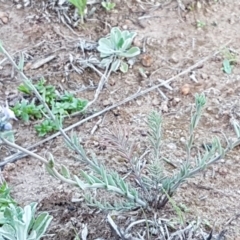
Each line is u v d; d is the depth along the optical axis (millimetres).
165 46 730
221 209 553
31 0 780
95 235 531
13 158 609
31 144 625
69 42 731
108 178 500
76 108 655
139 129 634
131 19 763
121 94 677
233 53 722
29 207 503
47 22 756
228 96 671
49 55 717
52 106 617
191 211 548
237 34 748
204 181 578
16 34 745
